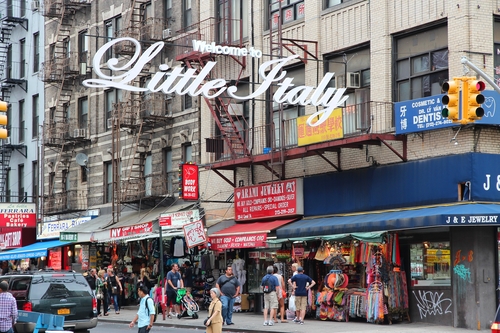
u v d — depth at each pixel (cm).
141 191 3738
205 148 3428
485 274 2308
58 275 2177
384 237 2439
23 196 4997
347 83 2747
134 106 3703
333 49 2864
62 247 4416
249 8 3250
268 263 3059
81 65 4269
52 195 4541
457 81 1741
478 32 2388
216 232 3142
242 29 3266
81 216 4200
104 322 3047
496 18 2438
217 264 3312
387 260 2484
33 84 4909
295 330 2320
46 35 4756
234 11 3356
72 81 4459
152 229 3244
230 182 3219
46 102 4716
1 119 1795
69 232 3706
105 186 4178
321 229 2600
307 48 2955
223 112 3334
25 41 5028
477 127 2333
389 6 2647
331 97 2742
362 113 2691
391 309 2464
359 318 2602
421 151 2480
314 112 2897
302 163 2955
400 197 2528
